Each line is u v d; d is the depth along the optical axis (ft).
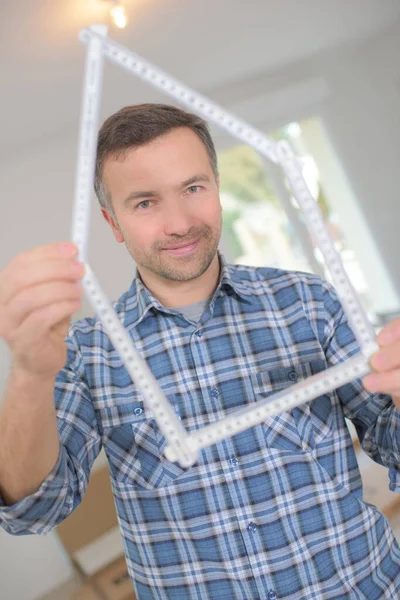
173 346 3.94
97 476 10.64
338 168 14.75
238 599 3.70
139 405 3.88
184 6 9.07
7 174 11.83
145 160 3.54
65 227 12.23
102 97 11.47
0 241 11.80
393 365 2.51
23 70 9.18
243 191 13.91
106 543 10.18
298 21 11.40
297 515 3.70
